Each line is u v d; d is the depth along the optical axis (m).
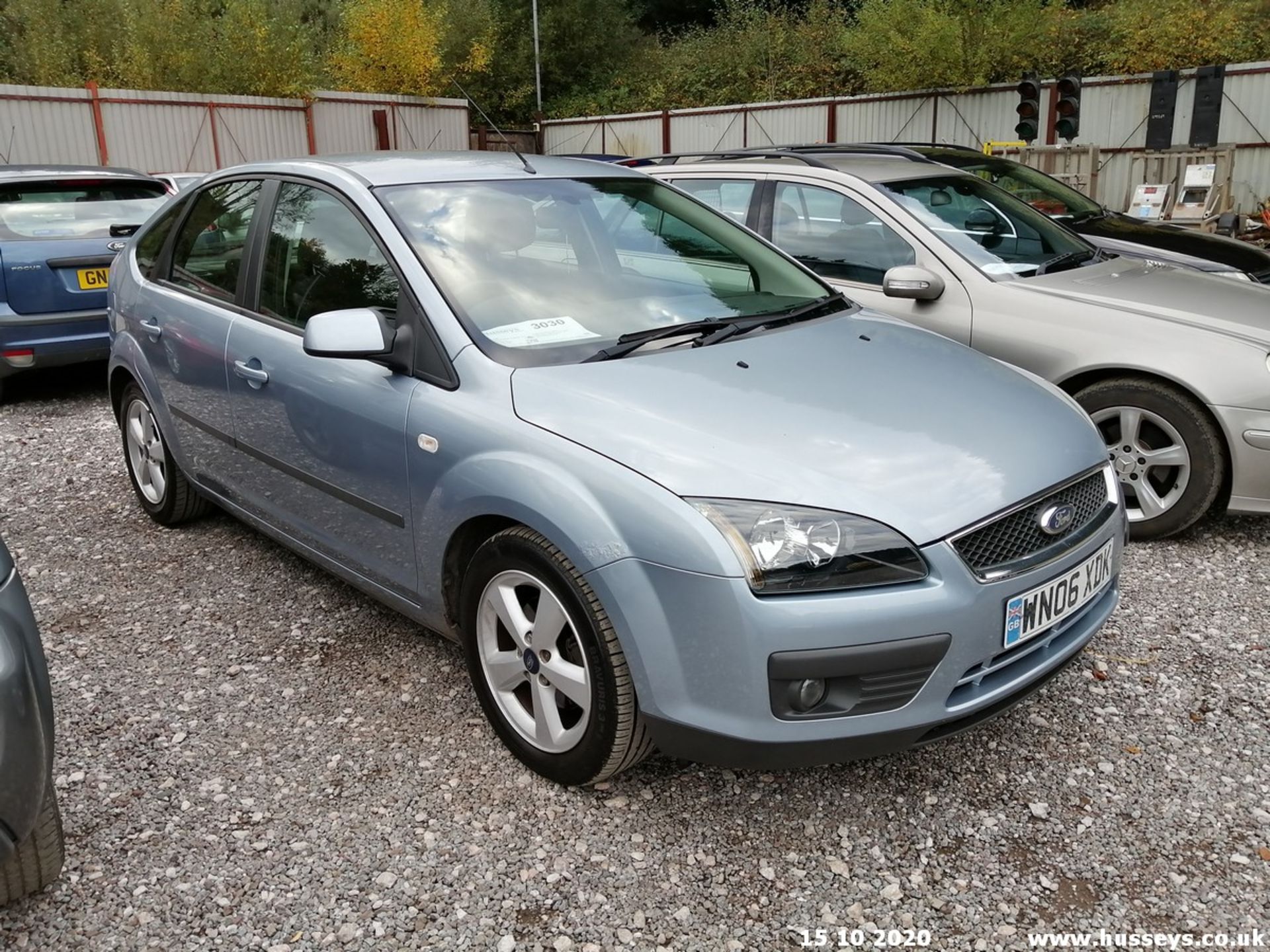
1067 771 2.79
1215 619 3.63
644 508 2.34
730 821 2.61
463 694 3.23
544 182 3.60
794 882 2.40
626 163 6.40
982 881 2.39
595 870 2.44
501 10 32.84
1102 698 3.14
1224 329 4.09
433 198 3.33
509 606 2.70
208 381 3.86
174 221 4.38
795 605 2.22
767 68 29.22
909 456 2.47
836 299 3.65
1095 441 2.87
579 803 2.68
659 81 31.64
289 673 3.37
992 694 2.45
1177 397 4.11
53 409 6.94
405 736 3.00
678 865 2.46
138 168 20.52
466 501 2.71
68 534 4.62
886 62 22.03
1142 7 20.64
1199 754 2.85
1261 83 17.28
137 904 2.36
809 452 2.44
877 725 2.31
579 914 2.31
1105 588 2.84
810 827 2.58
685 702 2.35
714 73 30.00
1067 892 2.35
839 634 2.23
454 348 2.87
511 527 2.69
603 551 2.37
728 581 2.23
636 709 2.47
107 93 19.72
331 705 3.17
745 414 2.58
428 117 26.36
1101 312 4.30
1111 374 4.29
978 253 4.78
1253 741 2.90
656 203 3.77
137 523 4.75
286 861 2.49
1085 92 19.08
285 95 22.97
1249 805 2.63
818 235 5.18
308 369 3.29
